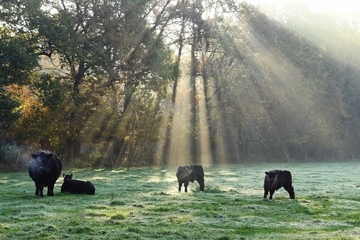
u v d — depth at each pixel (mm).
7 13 41469
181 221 14109
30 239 11484
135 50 49031
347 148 80938
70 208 16547
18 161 44250
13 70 40531
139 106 52656
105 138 50250
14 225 13203
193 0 58344
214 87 62656
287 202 18984
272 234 12328
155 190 23781
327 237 11820
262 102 64438
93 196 20406
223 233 12445
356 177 34281
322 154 76812
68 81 48719
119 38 46375
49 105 42969
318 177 34219
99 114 49281
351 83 80562
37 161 20406
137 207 16969
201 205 17562
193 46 61500
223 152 64125
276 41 66125
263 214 15852
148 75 50531
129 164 52406
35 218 14422
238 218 14727
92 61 44188
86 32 47469
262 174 37656
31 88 44875
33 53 42531
